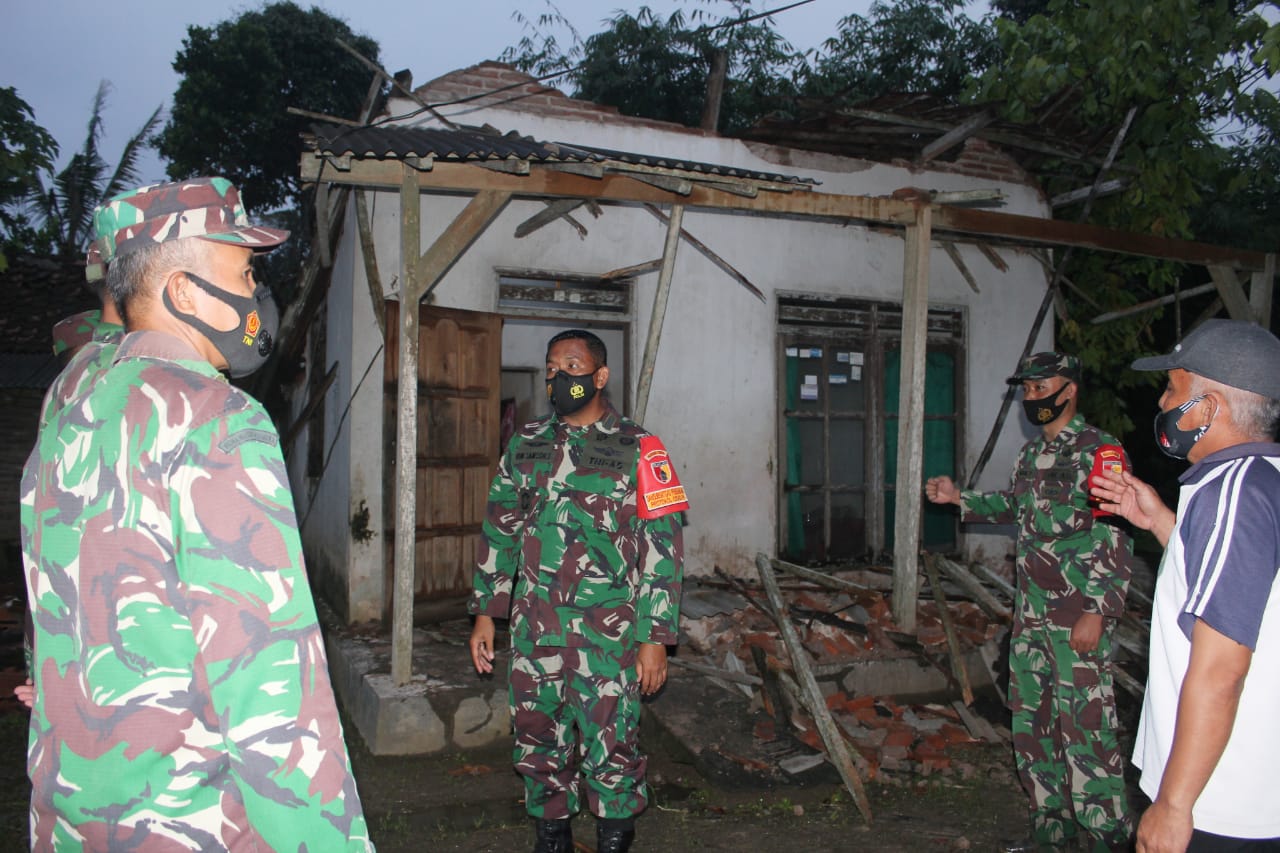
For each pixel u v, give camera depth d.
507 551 3.26
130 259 1.34
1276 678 1.75
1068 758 3.26
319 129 4.70
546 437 3.19
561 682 3.04
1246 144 10.33
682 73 13.00
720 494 6.69
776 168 7.01
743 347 6.79
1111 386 9.12
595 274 6.32
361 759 4.26
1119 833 3.21
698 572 6.60
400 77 5.91
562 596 3.01
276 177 16.41
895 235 7.36
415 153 4.15
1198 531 1.77
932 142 7.36
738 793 3.99
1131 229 8.05
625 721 3.03
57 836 1.22
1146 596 6.58
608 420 3.18
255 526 1.20
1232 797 1.75
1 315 10.39
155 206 1.36
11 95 5.20
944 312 7.51
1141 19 6.54
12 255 12.04
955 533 7.56
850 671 5.13
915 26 12.08
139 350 1.32
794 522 7.06
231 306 1.41
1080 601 3.25
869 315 7.27
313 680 1.22
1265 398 1.88
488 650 3.23
